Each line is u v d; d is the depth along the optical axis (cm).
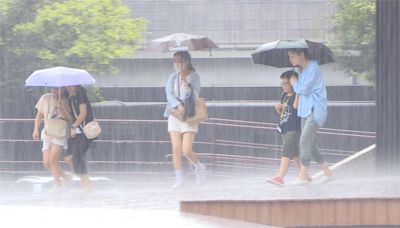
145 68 4197
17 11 3925
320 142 3816
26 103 3972
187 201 1859
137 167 3800
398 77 2358
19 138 3775
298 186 2220
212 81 4266
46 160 2603
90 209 1966
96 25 3950
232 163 3606
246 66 4244
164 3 4147
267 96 4247
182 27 4159
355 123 3978
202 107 2562
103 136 3956
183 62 2548
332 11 4000
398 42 2352
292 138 2341
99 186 3206
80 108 2569
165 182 3569
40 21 3909
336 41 3909
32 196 2353
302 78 2294
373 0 3809
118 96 4175
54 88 2588
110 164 3841
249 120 4175
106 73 4147
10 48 3928
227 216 1803
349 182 2241
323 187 2130
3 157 3731
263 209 1773
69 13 3919
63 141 2592
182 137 2556
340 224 1758
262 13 4144
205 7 4172
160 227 1714
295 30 4078
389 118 2370
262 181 2616
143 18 4044
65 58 3925
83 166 2562
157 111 4172
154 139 3997
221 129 3866
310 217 1759
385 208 1752
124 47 3991
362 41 3853
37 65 3938
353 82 3991
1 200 2222
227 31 4188
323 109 2292
